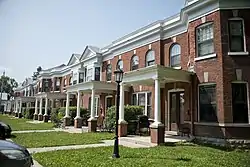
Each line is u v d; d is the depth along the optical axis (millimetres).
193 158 8562
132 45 19938
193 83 13258
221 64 11727
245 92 11594
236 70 11602
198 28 13273
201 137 12336
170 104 15922
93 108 19516
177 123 15266
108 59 24281
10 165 5762
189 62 14008
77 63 30312
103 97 24062
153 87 17031
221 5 12102
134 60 19719
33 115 37375
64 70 35812
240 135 11133
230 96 11453
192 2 13539
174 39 16016
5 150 5809
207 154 9344
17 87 74938
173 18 16297
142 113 17359
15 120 34312
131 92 19578
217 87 11805
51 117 29875
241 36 11953
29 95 54438
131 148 10938
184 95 14273
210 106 12195
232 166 7516
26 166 6078
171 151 9930
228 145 11016
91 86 19969
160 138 11969
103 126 19969
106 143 12734
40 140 13383
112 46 22891
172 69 12812
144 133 15844
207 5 12680
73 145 11945
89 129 18906
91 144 12273
